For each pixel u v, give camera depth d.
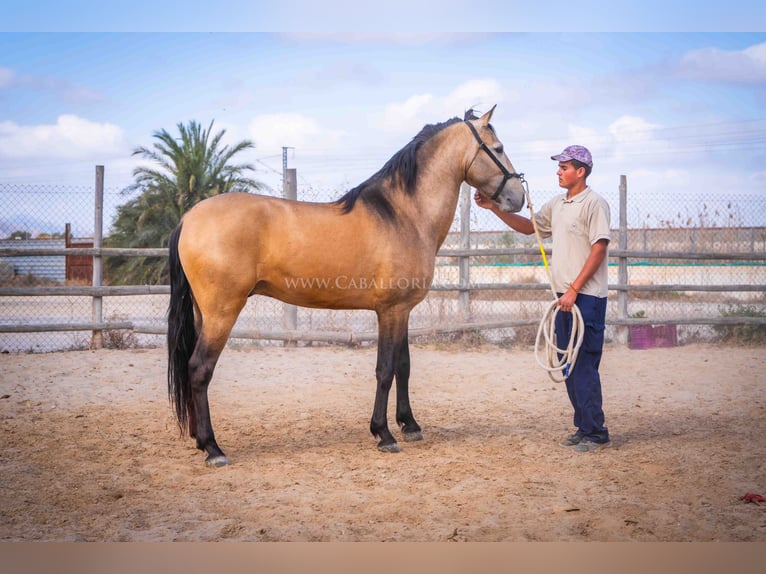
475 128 4.69
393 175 4.51
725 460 4.20
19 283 18.16
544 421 5.31
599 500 3.50
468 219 9.29
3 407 5.55
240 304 4.14
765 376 7.16
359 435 4.88
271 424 5.18
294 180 8.94
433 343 9.13
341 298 4.38
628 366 7.79
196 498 3.54
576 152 4.45
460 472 3.98
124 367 7.40
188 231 4.08
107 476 3.88
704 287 9.70
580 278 4.30
